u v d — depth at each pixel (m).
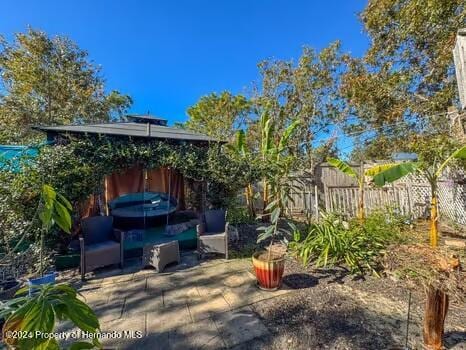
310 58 12.27
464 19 6.99
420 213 7.09
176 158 6.42
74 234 5.27
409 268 2.63
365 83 9.58
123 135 5.89
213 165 6.95
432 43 8.30
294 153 12.81
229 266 5.03
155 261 4.77
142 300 3.75
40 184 4.53
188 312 3.42
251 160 8.03
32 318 1.09
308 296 3.74
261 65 13.02
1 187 4.36
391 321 3.09
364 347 2.65
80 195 5.22
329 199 7.77
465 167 5.98
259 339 2.84
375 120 10.59
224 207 7.52
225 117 16.61
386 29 9.23
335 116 12.80
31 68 12.32
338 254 4.87
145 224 6.72
